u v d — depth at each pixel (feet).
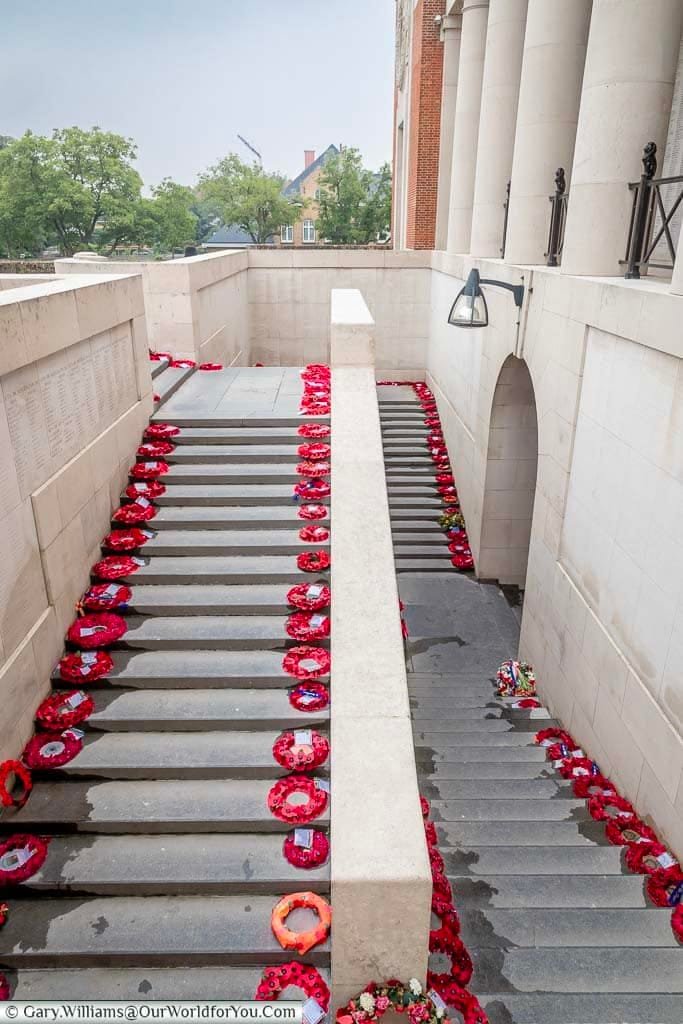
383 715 14.40
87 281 22.81
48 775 16.90
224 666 19.33
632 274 21.47
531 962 14.38
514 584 38.96
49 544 18.70
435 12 56.85
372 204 163.22
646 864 17.02
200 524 23.81
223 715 18.01
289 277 57.06
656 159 21.88
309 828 16.01
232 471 26.00
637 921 15.37
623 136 21.53
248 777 17.08
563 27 28.25
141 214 165.99
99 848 15.75
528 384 34.40
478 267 38.06
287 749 17.21
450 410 48.73
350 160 159.43
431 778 21.63
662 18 20.52
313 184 250.16
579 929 15.20
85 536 21.53
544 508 27.04
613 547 20.58
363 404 24.38
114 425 24.26
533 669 28.91
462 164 46.42
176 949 14.05
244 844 15.88
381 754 13.64
